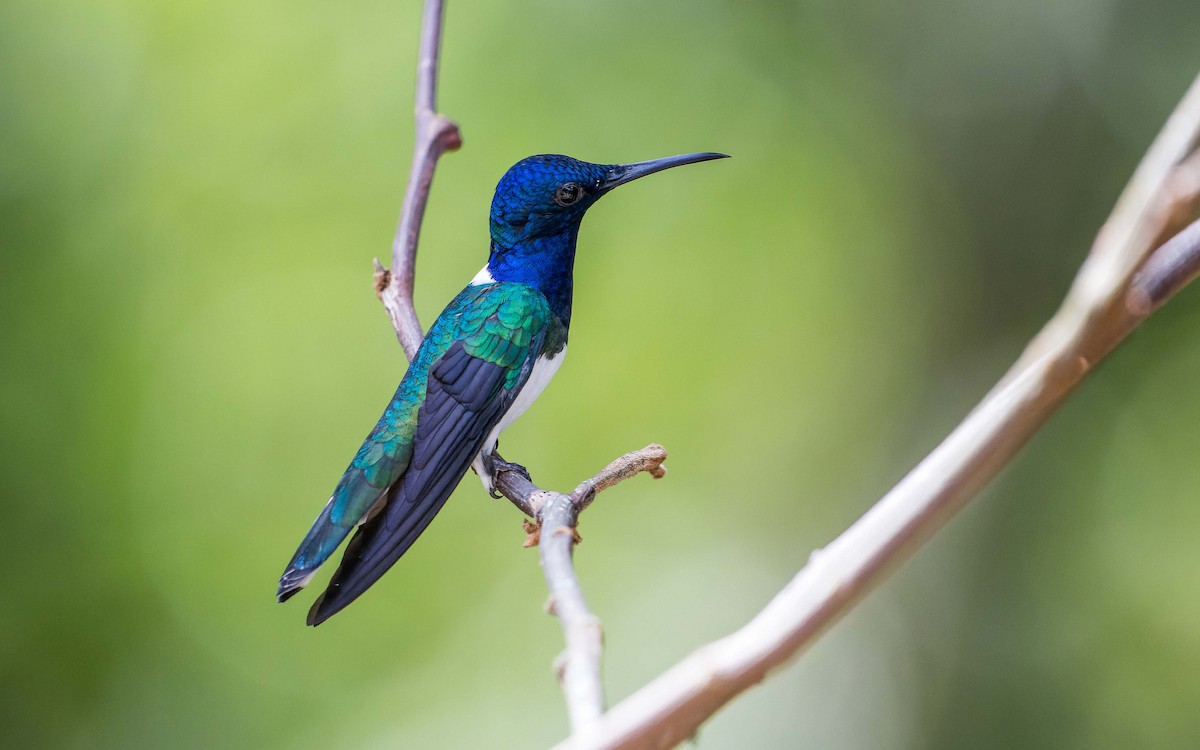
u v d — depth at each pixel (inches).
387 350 563.2
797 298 606.9
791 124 606.9
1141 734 512.4
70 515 529.7
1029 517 550.9
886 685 559.2
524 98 580.1
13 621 515.2
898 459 592.4
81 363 545.6
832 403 608.4
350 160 569.6
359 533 207.6
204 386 553.9
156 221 564.1
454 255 561.3
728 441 606.2
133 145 566.9
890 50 588.7
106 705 515.2
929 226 585.9
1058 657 532.7
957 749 536.7
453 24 581.3
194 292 561.6
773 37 608.1
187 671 528.4
